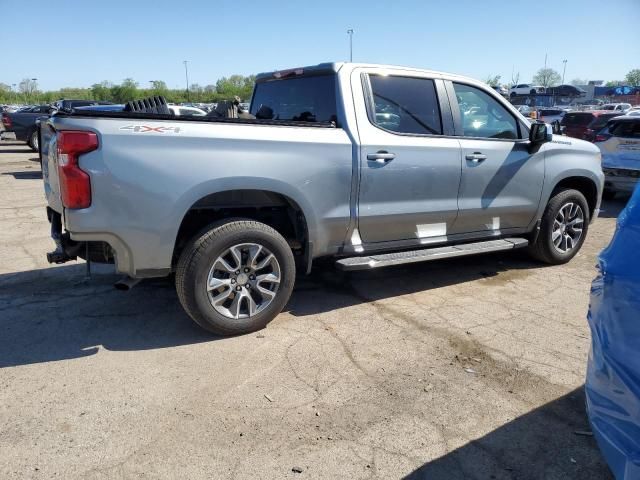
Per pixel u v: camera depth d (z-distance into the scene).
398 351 3.83
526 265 6.02
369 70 4.51
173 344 3.88
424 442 2.81
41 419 2.95
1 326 4.16
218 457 2.67
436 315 4.51
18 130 19.34
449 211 4.89
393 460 2.67
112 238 3.50
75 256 3.84
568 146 5.77
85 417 2.97
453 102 4.94
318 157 4.07
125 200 3.45
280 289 4.06
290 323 4.29
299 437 2.83
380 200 4.46
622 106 41.12
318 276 5.52
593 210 6.29
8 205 9.31
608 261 2.21
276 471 2.57
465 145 4.91
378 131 4.41
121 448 2.72
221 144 3.70
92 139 3.35
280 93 5.00
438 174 4.74
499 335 4.12
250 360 3.65
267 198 4.14
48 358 3.64
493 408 3.13
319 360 3.67
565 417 3.05
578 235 6.07
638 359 1.95
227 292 3.88
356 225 4.39
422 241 4.84
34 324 4.20
